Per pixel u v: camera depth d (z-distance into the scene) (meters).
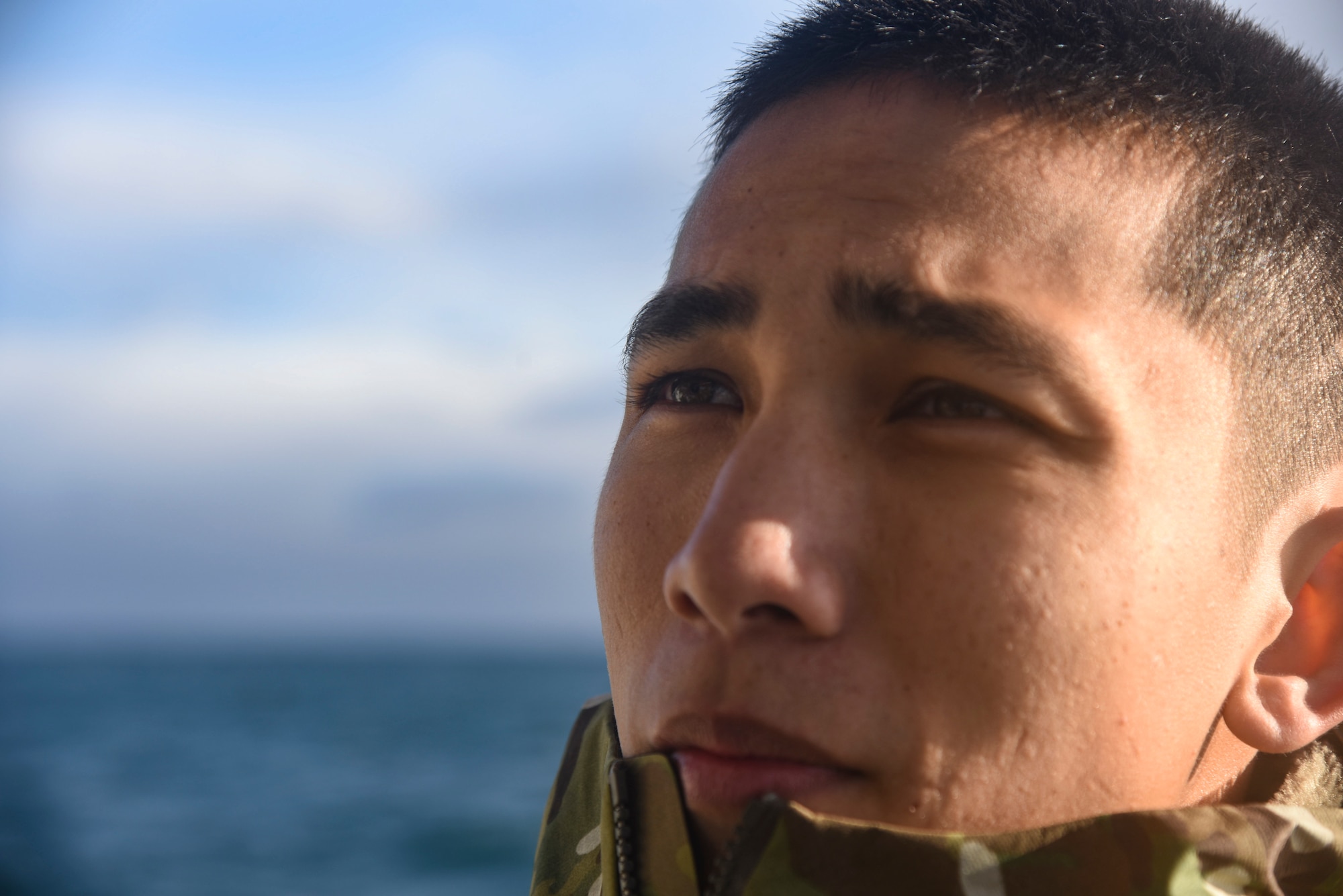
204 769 31.97
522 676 96.75
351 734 41.72
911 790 0.85
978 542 0.88
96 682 82.00
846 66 1.10
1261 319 1.08
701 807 0.86
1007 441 0.91
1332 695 1.07
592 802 1.35
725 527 0.87
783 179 1.05
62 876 18.95
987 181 0.98
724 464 1.00
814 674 0.85
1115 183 1.01
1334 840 0.95
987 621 0.87
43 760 34.31
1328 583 1.11
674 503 1.04
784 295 0.98
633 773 0.93
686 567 0.86
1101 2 1.10
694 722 0.88
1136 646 0.91
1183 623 0.94
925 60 1.06
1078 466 0.91
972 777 0.86
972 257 0.95
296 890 17.78
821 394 0.94
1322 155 1.23
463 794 27.33
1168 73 1.09
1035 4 1.09
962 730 0.86
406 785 28.86
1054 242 0.97
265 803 26.27
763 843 0.81
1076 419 0.92
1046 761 0.88
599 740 1.41
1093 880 0.82
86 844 21.88
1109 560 0.90
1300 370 1.11
